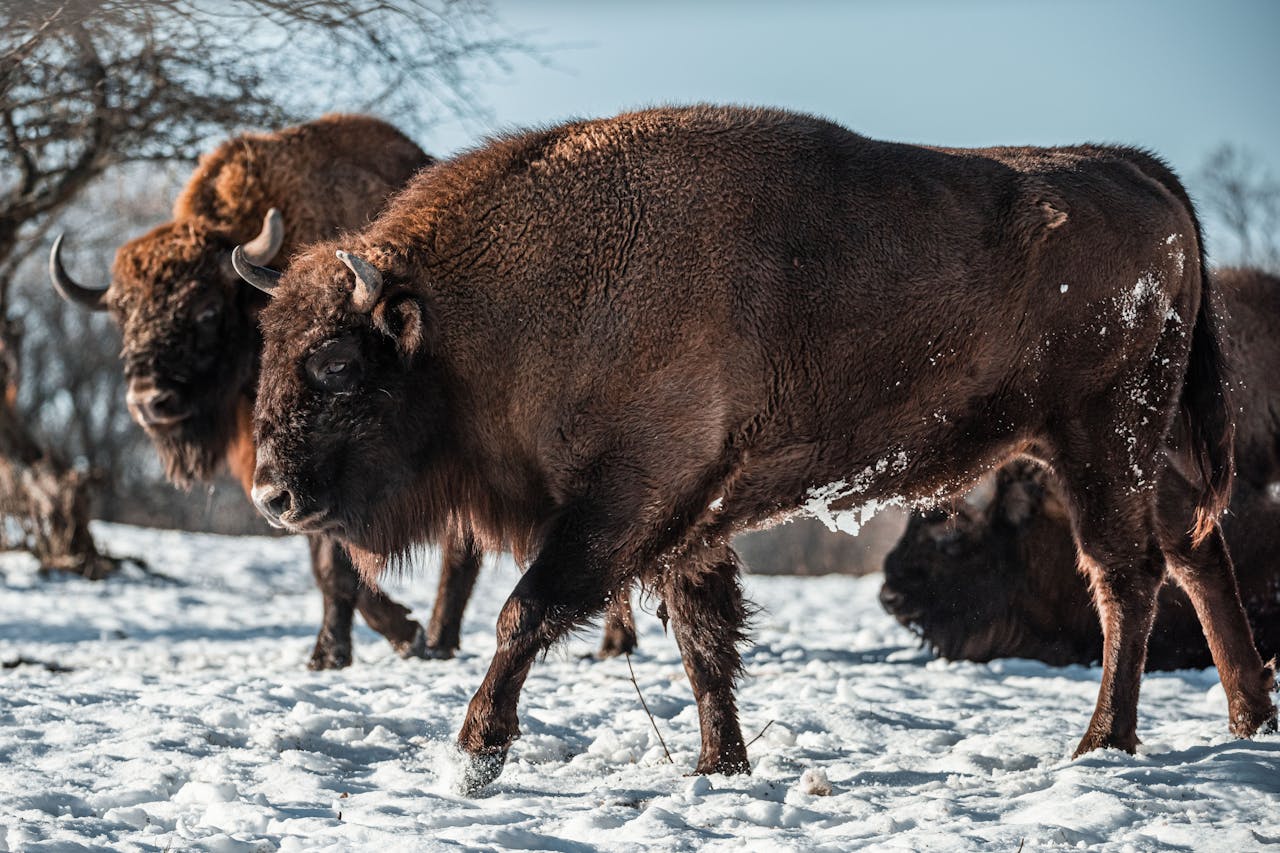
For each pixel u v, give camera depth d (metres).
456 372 18.69
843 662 33.12
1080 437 20.42
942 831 14.89
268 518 18.50
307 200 30.14
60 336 124.81
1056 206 19.98
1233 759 18.44
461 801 16.77
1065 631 31.39
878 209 19.39
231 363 30.36
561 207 18.67
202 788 16.23
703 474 18.47
